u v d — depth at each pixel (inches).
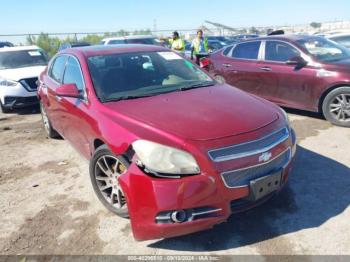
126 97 144.9
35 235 131.7
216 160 107.0
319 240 117.3
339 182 154.3
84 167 192.1
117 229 131.3
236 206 114.3
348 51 262.4
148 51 181.8
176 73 171.0
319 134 217.9
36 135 261.0
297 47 251.8
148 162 109.0
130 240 124.6
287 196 144.9
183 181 105.0
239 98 143.6
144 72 164.6
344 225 123.9
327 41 264.4
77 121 158.2
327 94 233.1
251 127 117.0
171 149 108.3
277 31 342.0
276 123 125.1
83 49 182.5
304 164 174.2
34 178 183.2
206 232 125.6
